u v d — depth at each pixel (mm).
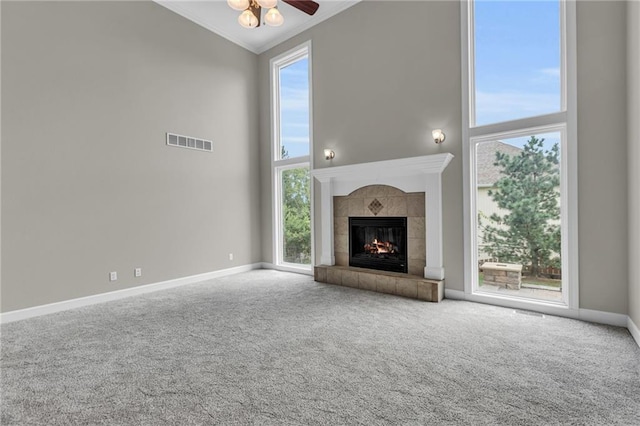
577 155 3164
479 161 3900
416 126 4285
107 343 2760
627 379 2082
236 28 5582
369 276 4480
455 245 3996
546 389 1979
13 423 1733
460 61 3893
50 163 3686
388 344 2674
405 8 4359
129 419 1748
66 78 3818
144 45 4578
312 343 2709
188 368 2303
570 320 3174
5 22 3383
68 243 3814
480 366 2281
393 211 4566
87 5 4004
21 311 3445
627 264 2920
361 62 4836
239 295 4285
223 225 5664
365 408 1810
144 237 4543
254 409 1815
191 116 5180
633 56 2662
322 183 5250
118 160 4281
